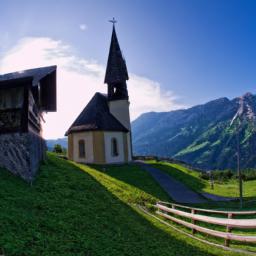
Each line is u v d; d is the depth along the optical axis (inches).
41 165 1066.7
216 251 627.8
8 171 805.2
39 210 612.1
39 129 1083.9
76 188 906.7
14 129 826.2
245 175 2240.4
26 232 478.3
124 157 2053.4
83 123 2004.2
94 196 885.8
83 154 1979.6
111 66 2197.3
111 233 613.6
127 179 1520.7
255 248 665.0
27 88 836.0
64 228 553.3
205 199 1365.7
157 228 772.0
